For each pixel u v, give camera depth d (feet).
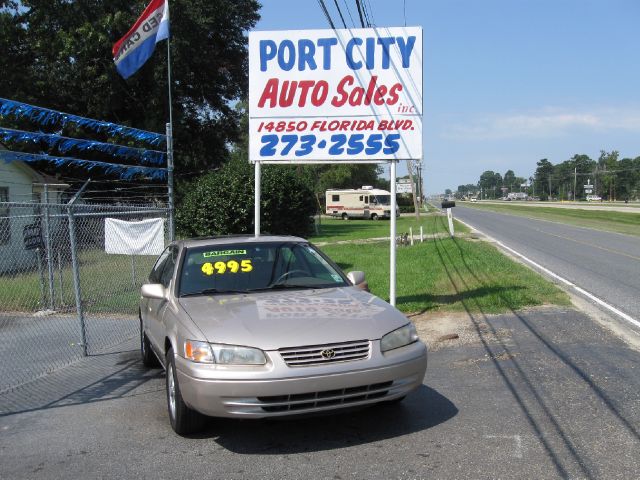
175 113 94.17
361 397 13.98
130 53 42.45
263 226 49.60
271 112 29.63
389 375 14.06
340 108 29.25
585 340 23.44
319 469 12.95
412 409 16.55
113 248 42.09
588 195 495.00
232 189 49.75
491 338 24.53
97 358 24.34
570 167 563.07
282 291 17.44
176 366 14.55
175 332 15.12
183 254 18.93
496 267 47.14
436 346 23.95
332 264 19.75
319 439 14.67
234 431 15.42
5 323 31.40
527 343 23.38
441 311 30.83
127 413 17.34
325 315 15.02
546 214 175.63
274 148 29.71
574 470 12.37
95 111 89.35
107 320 32.27
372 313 15.38
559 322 26.84
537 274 42.75
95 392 19.62
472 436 14.40
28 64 93.35
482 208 277.03
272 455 13.80
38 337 28.19
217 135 110.63
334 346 13.80
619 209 212.43
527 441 13.96
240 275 18.12
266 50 29.45
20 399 19.07
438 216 179.32
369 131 29.12
